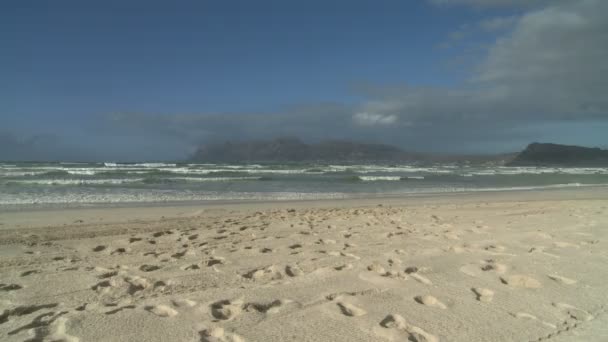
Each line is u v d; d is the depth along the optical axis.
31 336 2.66
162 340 2.60
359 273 4.21
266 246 5.86
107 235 7.01
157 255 5.29
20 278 4.11
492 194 18.70
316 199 15.87
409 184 24.97
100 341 2.58
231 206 12.92
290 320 2.93
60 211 11.16
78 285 3.88
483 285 3.85
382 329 2.79
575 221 8.34
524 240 6.18
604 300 3.46
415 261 4.77
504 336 2.73
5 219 9.43
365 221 8.70
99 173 30.38
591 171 48.72
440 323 2.93
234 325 2.83
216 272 4.36
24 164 49.00
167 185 21.50
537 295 3.58
